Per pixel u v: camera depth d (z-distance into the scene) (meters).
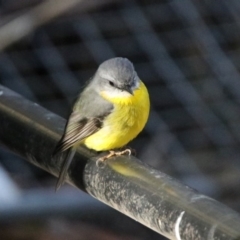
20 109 7.29
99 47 13.59
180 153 12.62
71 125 7.34
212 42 13.45
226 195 12.02
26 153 7.19
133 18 13.73
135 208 6.15
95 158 6.81
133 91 8.27
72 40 13.59
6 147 7.45
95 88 8.43
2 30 13.16
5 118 7.29
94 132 8.22
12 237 10.55
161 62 13.39
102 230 11.10
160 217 5.89
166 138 12.76
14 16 13.33
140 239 11.28
